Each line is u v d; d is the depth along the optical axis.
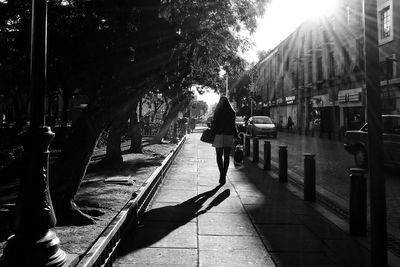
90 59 6.82
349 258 4.23
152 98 22.36
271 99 58.06
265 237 4.93
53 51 8.88
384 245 3.44
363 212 5.05
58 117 33.72
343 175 10.62
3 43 10.47
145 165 11.26
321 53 35.59
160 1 5.98
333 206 6.92
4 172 9.84
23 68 11.98
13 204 5.60
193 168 11.51
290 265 4.02
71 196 5.06
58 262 2.76
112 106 5.53
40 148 2.83
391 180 9.91
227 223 5.53
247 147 15.34
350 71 28.86
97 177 8.87
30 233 2.75
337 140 26.25
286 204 6.79
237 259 4.16
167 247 4.50
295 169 11.97
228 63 13.98
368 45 3.45
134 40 5.93
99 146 18.11
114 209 5.77
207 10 6.55
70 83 11.69
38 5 2.82
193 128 48.50
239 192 7.82
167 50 6.22
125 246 4.50
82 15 7.45
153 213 6.02
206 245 4.59
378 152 3.44
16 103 18.89
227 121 8.66
